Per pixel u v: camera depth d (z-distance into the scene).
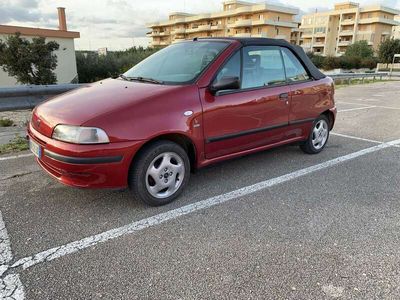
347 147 5.71
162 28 91.81
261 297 2.19
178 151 3.38
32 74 15.14
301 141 4.88
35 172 4.18
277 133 4.39
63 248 2.66
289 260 2.57
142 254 2.61
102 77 22.88
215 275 2.39
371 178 4.27
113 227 2.98
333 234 2.94
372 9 73.00
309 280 2.35
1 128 5.74
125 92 3.36
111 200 3.49
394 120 8.42
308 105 4.73
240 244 2.77
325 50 81.31
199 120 3.43
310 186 3.98
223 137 3.71
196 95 3.42
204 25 76.19
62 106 3.22
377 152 5.43
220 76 3.64
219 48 3.87
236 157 3.99
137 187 3.20
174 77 3.68
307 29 84.19
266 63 4.20
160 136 3.24
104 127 2.90
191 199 3.57
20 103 5.41
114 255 2.59
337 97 13.98
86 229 2.94
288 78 4.47
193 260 2.55
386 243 2.81
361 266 2.51
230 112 3.70
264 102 4.06
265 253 2.65
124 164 3.02
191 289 2.25
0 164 4.44
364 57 59.97
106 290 2.22
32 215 3.15
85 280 2.31
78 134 2.86
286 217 3.23
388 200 3.64
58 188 3.74
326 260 2.57
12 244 2.69
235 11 69.25
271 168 4.56
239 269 2.46
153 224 3.05
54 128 3.00
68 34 18.00
